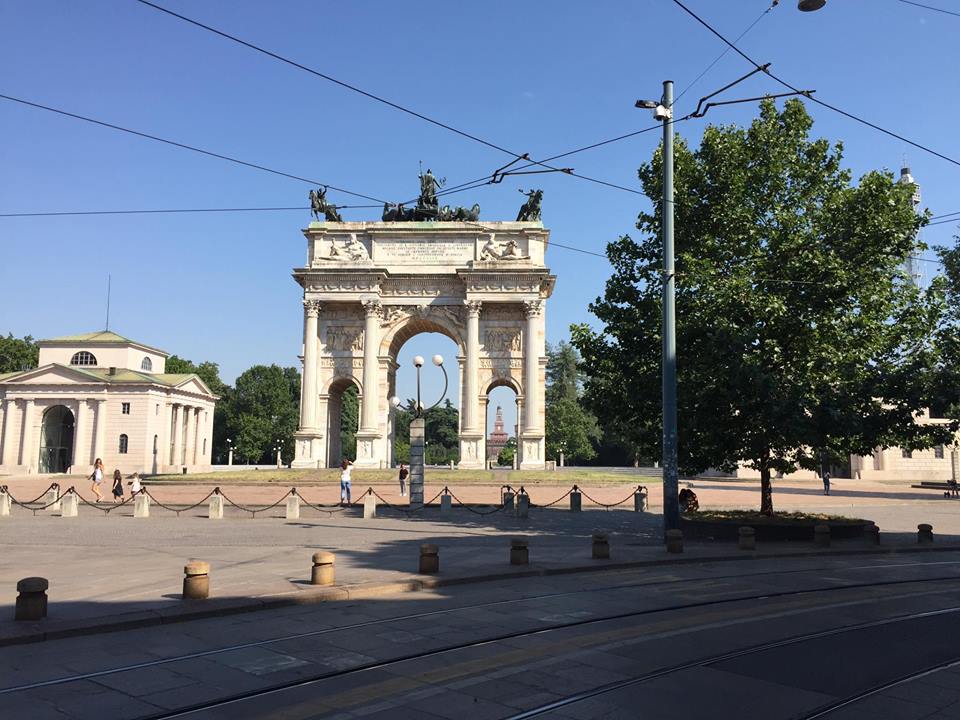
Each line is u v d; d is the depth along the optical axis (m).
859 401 27.75
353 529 32.53
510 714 9.19
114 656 11.47
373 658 11.52
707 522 28.56
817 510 47.19
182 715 8.98
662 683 10.45
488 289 77.62
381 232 80.06
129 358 106.56
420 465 42.12
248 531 31.53
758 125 30.30
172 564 21.19
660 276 30.88
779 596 17.14
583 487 61.81
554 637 12.98
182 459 109.31
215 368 157.00
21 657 11.37
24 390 97.12
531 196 81.75
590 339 32.50
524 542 20.92
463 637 12.91
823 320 27.41
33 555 23.47
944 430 28.38
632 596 16.92
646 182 32.97
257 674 10.64
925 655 12.09
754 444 29.58
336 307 80.06
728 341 26.72
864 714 9.34
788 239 28.28
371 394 76.69
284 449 145.38
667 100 26.81
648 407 31.84
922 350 28.31
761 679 10.69
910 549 26.14
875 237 28.11
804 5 18.08
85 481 79.00
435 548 19.28
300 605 15.59
